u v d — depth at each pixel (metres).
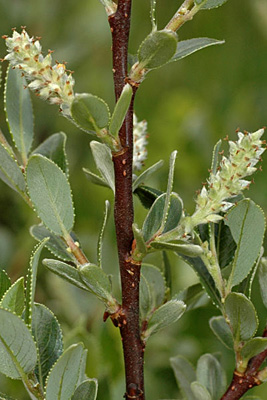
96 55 0.74
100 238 0.36
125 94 0.33
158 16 0.70
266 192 0.66
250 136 0.34
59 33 0.73
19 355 0.33
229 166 0.34
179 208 0.35
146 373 0.53
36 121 0.71
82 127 0.33
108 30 0.73
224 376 0.41
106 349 0.46
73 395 0.35
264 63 0.70
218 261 0.38
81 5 0.73
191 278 0.62
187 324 0.56
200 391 0.38
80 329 0.44
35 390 0.34
